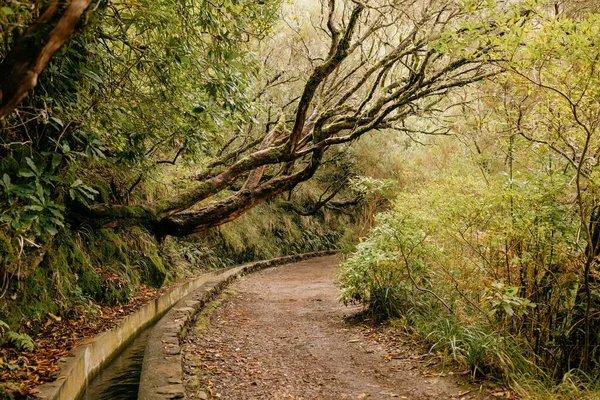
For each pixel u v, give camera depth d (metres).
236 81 4.78
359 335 6.02
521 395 3.59
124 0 4.44
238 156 12.20
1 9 1.88
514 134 4.46
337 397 3.95
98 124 4.66
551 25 3.42
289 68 12.52
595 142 4.01
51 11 1.66
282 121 9.29
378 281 6.76
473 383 3.99
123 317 6.09
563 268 4.27
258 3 5.01
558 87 3.74
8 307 4.49
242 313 7.82
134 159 5.97
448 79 6.82
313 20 10.77
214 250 13.41
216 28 4.73
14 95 1.61
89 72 4.12
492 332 4.38
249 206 7.56
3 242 4.35
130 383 4.56
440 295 6.23
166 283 9.28
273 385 4.27
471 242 5.05
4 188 3.22
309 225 19.67
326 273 13.34
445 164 10.89
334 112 7.51
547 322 4.38
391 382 4.26
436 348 4.88
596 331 4.23
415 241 5.93
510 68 3.75
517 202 4.42
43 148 4.52
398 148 15.73
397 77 8.59
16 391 3.21
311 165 7.57
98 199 6.95
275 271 14.02
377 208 15.97
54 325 5.09
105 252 7.60
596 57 3.31
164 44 4.58
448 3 5.93
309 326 6.81
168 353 4.55
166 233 7.16
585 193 4.20
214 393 4.01
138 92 5.23
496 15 3.75
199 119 5.38
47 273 5.44
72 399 3.81
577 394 3.49
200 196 6.64
